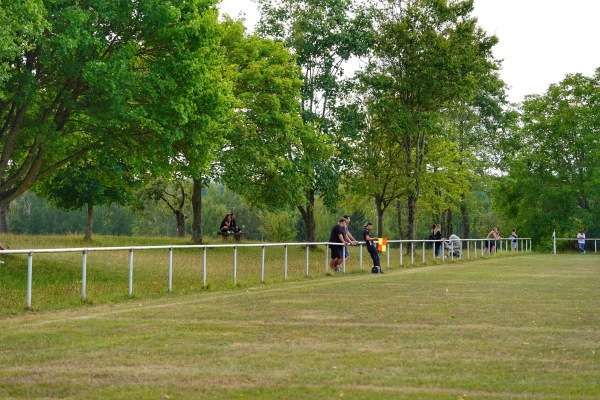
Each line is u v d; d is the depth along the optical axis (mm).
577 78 64562
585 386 7055
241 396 6680
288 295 17188
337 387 7043
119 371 7902
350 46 47406
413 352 9055
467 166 57844
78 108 24047
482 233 83500
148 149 25281
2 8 19766
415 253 37719
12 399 6652
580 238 57906
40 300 15539
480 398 6562
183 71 24281
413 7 45906
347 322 12031
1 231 51281
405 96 47656
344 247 26609
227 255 26000
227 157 39375
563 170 64125
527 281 22016
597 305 14680
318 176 46156
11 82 22594
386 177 52094
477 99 59562
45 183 43469
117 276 19422
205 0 25656
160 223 113438
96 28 23328
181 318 12688
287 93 42281
